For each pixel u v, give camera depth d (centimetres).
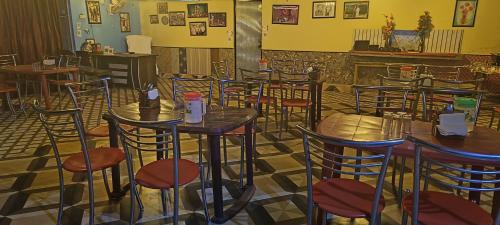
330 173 210
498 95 597
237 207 257
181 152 377
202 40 935
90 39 828
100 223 241
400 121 230
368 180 303
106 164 234
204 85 532
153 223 241
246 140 277
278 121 499
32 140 417
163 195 250
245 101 379
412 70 487
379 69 695
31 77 637
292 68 632
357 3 723
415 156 149
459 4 660
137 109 267
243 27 874
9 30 693
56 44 768
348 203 175
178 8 941
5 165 341
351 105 609
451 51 683
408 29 702
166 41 984
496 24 643
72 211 256
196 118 231
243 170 313
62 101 645
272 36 812
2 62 670
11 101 586
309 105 425
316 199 179
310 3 761
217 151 229
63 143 405
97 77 729
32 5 718
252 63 884
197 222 242
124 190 282
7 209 259
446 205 170
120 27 912
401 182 259
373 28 723
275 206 263
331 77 777
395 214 250
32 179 309
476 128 212
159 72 1012
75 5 782
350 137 197
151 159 352
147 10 980
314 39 775
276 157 362
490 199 265
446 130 190
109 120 257
